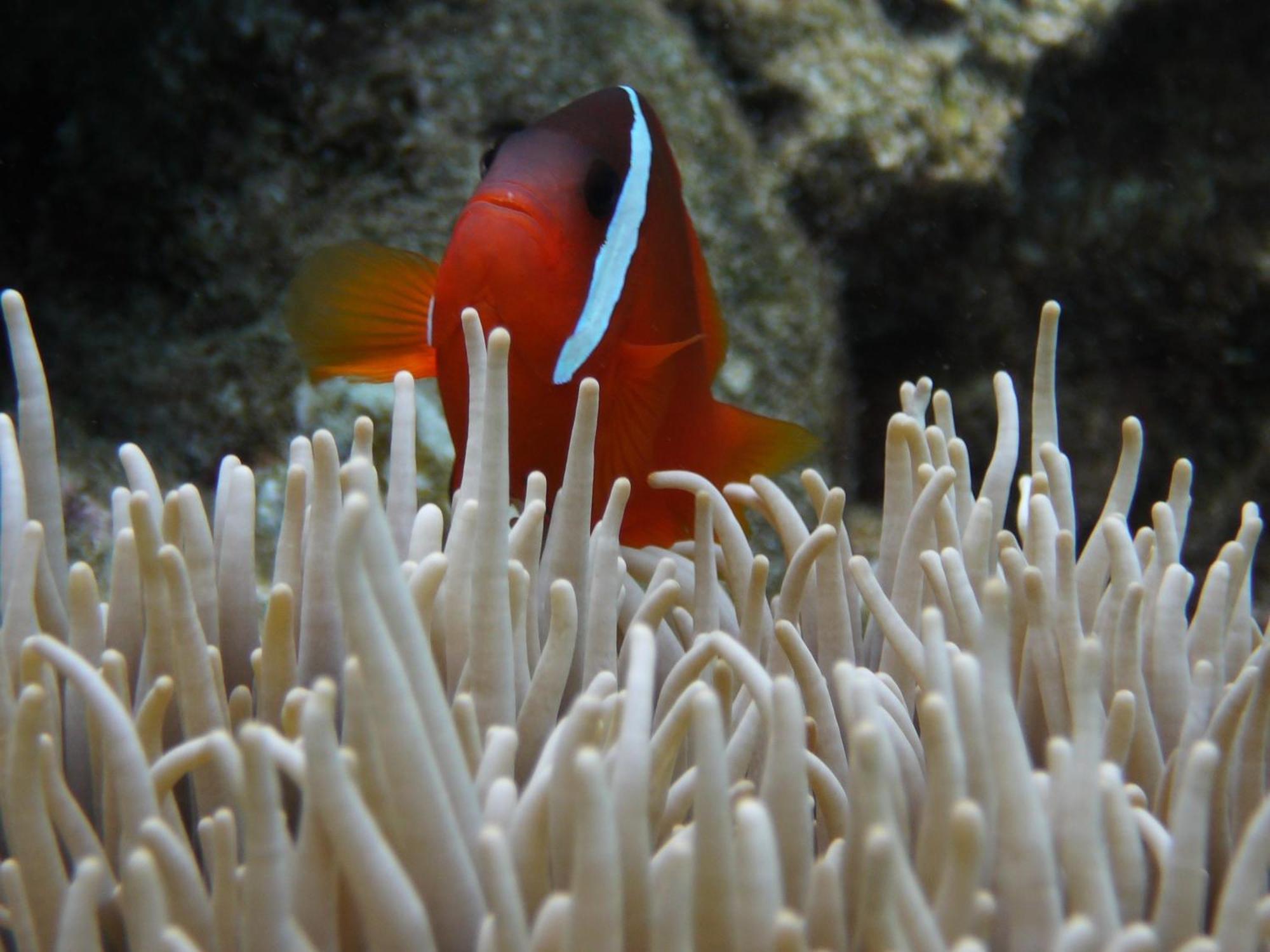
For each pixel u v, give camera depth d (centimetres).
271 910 18
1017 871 19
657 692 23
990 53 39
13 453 22
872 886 18
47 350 38
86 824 20
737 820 18
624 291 23
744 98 38
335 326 24
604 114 23
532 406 23
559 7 36
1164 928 19
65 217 38
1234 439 44
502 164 23
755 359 37
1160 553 23
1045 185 42
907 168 38
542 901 19
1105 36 40
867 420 43
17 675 21
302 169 36
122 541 22
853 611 23
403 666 18
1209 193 43
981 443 44
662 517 25
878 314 42
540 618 23
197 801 20
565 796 19
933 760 19
